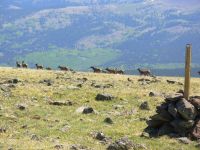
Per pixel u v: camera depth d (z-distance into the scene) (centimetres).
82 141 3778
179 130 4003
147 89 7531
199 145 3706
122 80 9025
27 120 4638
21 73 9681
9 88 6644
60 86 7338
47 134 4006
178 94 4322
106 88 7319
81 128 4316
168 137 3944
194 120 4031
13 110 5134
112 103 5947
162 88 7856
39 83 7719
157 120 4181
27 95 6216
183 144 3775
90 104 5816
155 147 3634
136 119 4866
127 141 3531
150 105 5828
